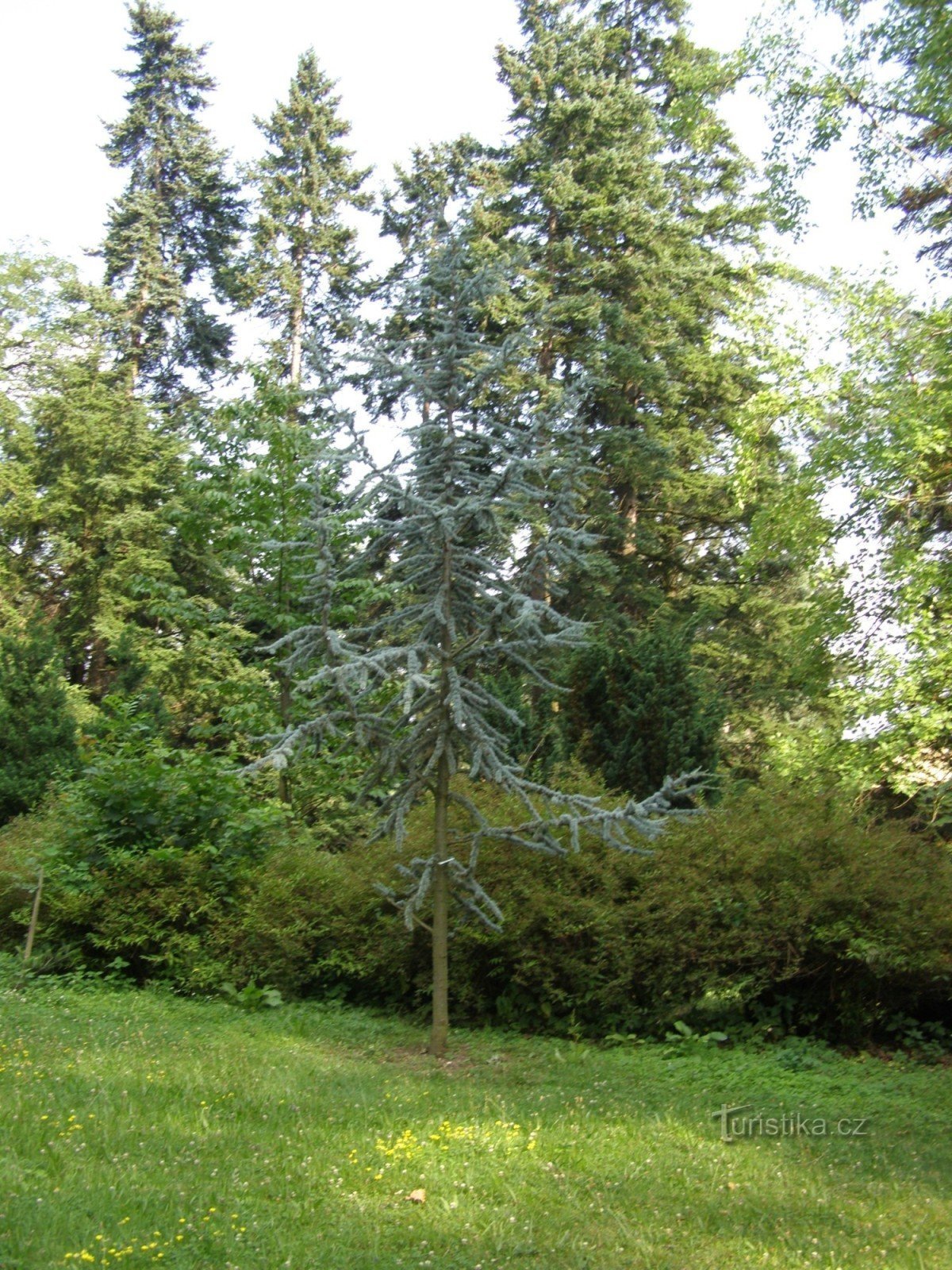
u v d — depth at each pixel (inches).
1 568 1192.2
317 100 1320.1
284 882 428.8
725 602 1024.9
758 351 678.5
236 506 572.7
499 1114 280.8
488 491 358.3
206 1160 237.3
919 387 629.6
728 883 383.9
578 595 968.9
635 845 403.2
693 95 701.9
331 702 367.6
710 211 1179.9
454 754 356.8
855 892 371.9
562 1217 216.4
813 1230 213.5
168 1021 377.4
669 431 1082.7
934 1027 375.6
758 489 794.2
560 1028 383.9
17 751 754.2
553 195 987.9
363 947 409.1
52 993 405.7
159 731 746.2
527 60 1081.4
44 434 1269.7
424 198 1111.6
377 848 436.5
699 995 376.5
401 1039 373.7
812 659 664.4
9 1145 235.5
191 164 1428.4
